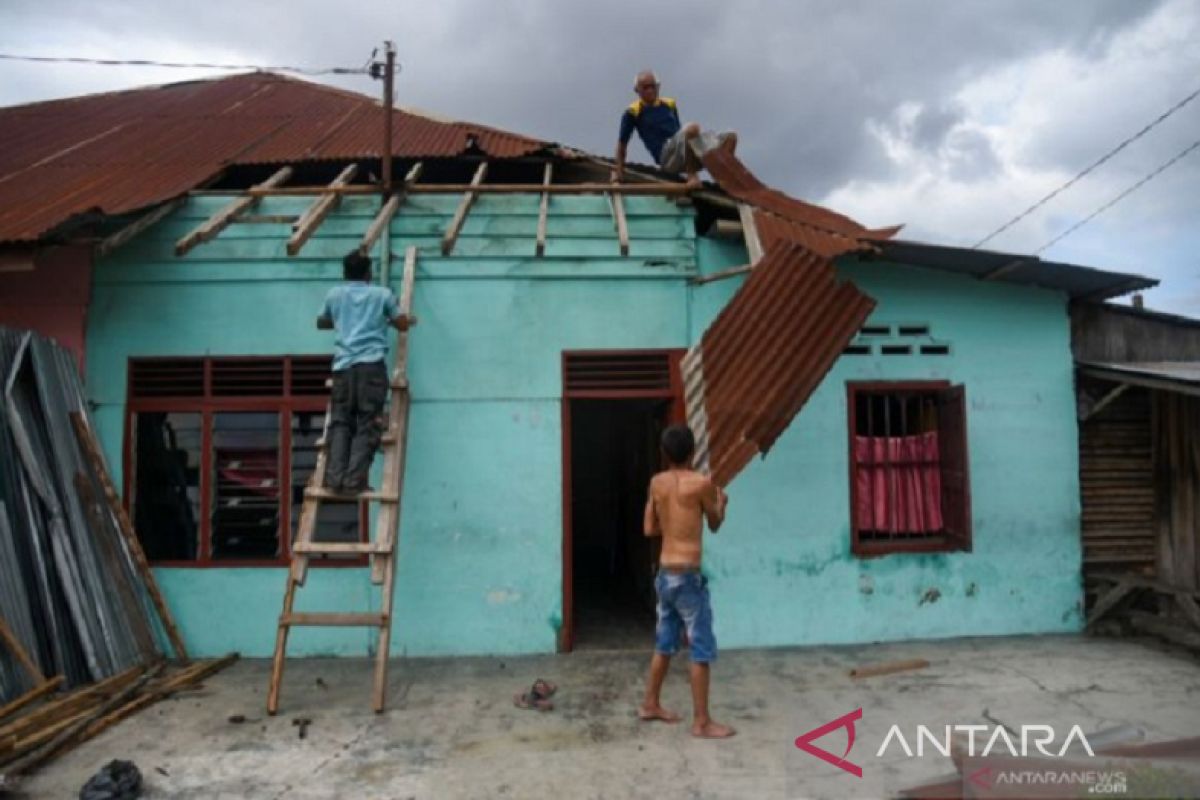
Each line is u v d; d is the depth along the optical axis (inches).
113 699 210.7
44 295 271.7
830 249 245.8
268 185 294.5
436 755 182.7
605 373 277.9
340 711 211.6
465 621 266.5
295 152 334.0
